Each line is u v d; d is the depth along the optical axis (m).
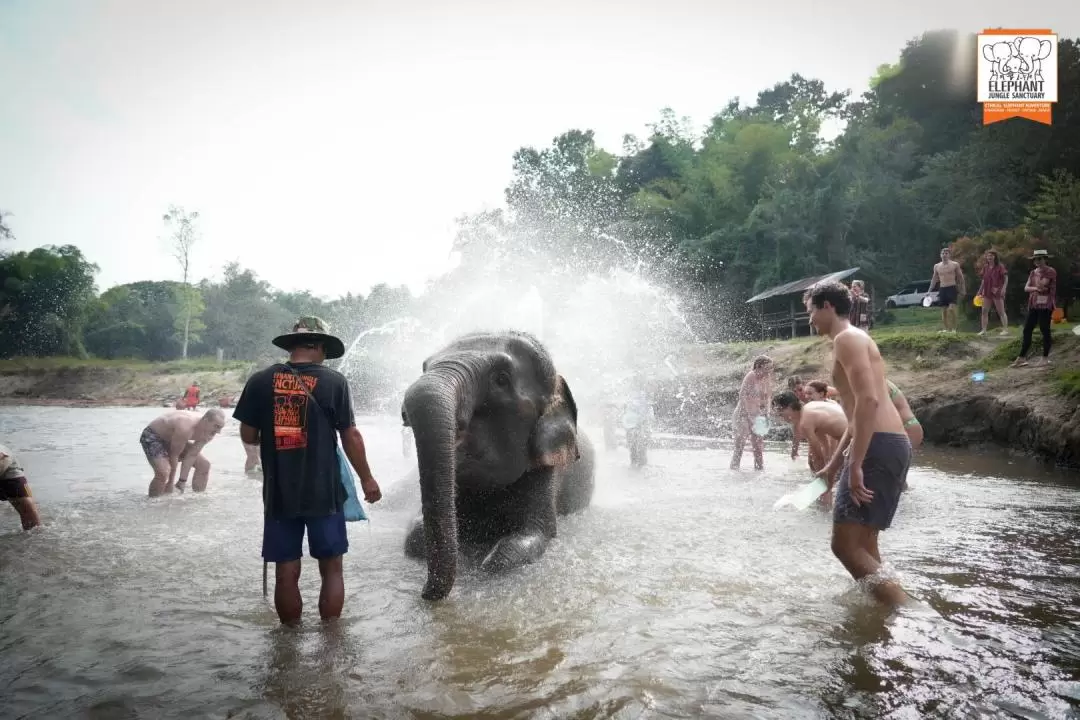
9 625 3.52
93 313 81.62
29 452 12.53
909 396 13.10
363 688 2.82
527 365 5.07
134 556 4.87
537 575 4.38
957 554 4.82
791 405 8.26
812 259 34.66
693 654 3.14
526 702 2.70
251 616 3.67
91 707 2.66
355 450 3.74
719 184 39.41
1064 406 9.91
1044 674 2.93
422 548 4.84
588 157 50.56
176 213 69.38
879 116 44.94
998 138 33.84
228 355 81.06
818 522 5.95
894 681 2.87
